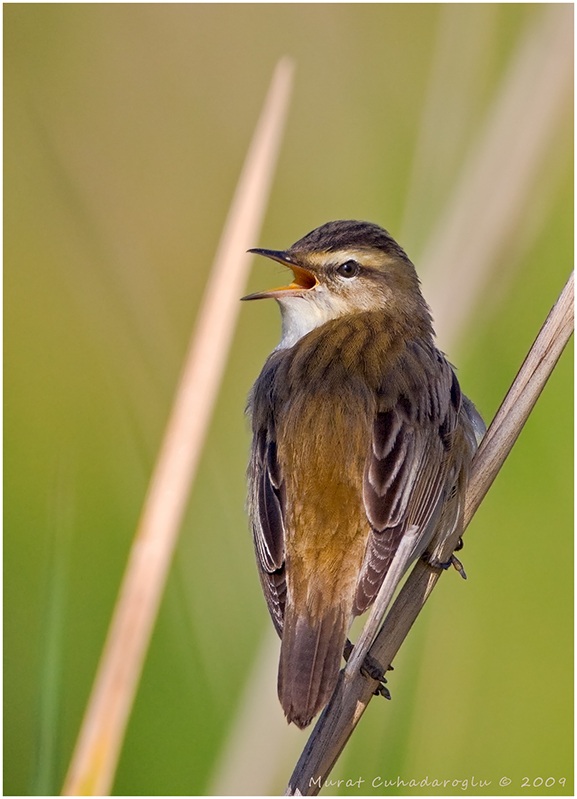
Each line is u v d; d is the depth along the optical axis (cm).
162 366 1284
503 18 1230
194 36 1564
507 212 1063
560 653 1095
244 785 869
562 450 1144
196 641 990
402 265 985
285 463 824
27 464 1298
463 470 865
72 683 1077
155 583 734
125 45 1550
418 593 779
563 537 1127
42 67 1521
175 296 1469
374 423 834
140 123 1520
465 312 1047
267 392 890
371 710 956
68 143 1492
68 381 1341
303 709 699
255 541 825
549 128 1071
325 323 955
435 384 882
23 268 1398
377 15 1498
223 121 1541
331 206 1454
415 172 1159
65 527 746
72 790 692
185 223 1502
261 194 825
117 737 707
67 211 1421
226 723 969
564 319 800
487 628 1103
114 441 1269
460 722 1029
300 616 751
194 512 1045
